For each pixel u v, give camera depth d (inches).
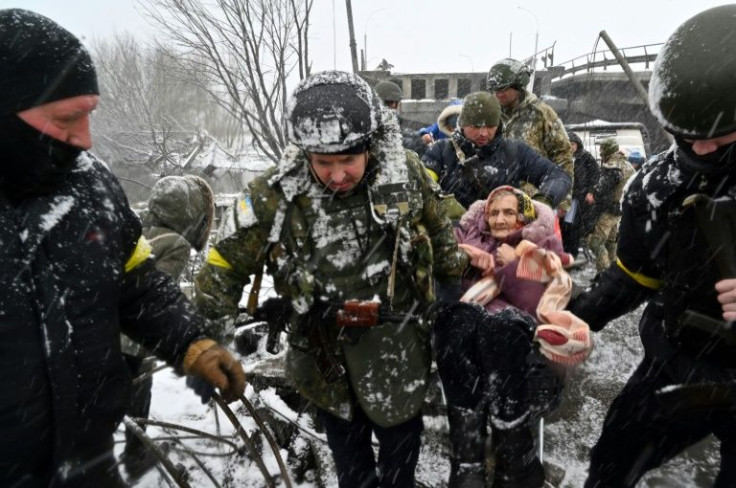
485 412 91.2
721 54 54.6
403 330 74.2
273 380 120.8
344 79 66.7
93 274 52.1
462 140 131.4
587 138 427.5
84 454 53.4
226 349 66.5
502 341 87.4
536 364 88.6
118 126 562.6
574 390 135.8
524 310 99.1
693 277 63.5
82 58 49.8
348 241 70.7
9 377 46.8
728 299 57.9
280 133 283.3
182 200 101.9
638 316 187.0
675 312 66.7
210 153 720.3
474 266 103.7
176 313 64.5
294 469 106.5
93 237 52.7
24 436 48.3
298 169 69.5
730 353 64.2
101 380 53.3
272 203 69.9
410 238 73.3
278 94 284.4
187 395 135.9
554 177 125.6
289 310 75.2
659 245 67.4
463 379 90.3
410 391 74.8
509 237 103.0
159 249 96.3
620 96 747.4
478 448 87.9
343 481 82.4
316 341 72.7
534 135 153.6
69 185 52.4
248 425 117.3
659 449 76.9
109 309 53.9
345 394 75.3
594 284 84.4
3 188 48.6
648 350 73.8
